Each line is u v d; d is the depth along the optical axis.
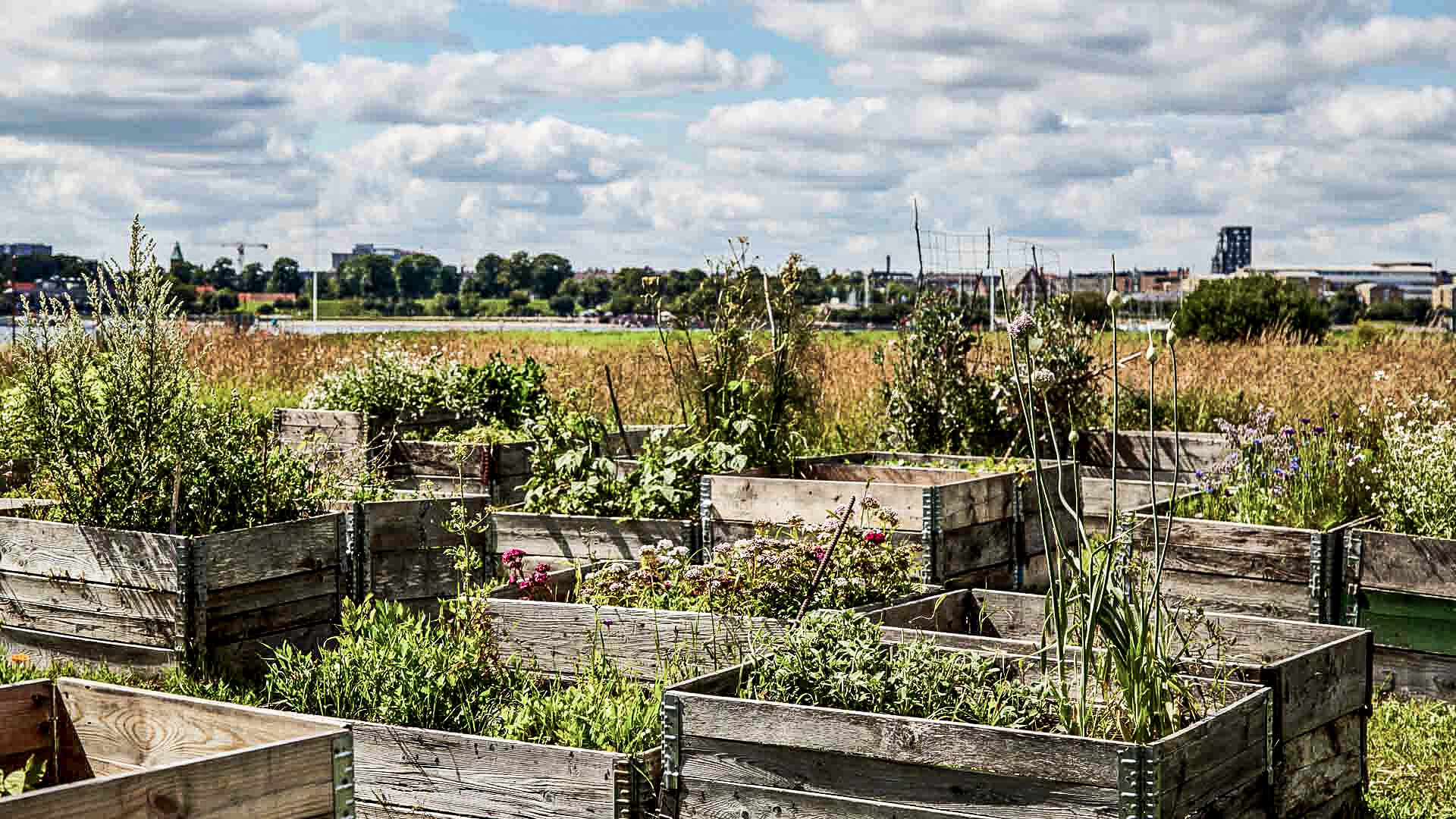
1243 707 4.26
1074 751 3.82
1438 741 6.12
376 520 7.63
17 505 7.50
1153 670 4.20
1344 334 26.38
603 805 4.36
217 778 3.17
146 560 6.52
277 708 4.99
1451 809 5.27
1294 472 8.84
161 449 7.01
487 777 4.51
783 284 10.25
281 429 11.55
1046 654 4.69
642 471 8.48
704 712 4.29
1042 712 4.38
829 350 17.89
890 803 4.04
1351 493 8.73
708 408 9.94
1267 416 10.19
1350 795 4.94
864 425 13.38
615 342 24.31
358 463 9.57
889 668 4.50
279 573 6.84
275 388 16.47
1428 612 6.98
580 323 68.62
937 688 4.37
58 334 7.09
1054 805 3.85
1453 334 19.03
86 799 2.98
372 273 80.62
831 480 9.17
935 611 5.73
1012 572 7.84
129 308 7.03
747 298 10.20
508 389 12.50
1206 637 5.48
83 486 6.93
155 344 7.01
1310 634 5.27
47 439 7.05
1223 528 7.54
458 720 4.93
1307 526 8.27
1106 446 11.54
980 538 7.56
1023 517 7.88
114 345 6.99
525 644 5.64
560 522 7.90
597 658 5.48
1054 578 4.46
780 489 7.65
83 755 3.91
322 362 17.98
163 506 6.89
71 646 6.75
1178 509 8.45
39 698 3.90
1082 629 4.29
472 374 12.51
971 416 12.01
